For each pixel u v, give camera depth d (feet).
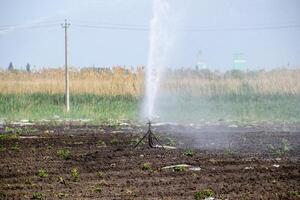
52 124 262.67
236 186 115.65
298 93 342.85
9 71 362.53
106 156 153.07
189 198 104.99
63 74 363.56
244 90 346.13
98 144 178.60
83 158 150.30
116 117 298.56
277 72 355.97
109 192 110.22
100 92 346.95
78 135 207.21
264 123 272.31
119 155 154.61
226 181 120.57
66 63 341.00
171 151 162.09
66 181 121.70
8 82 351.67
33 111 312.71
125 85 349.00
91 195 107.65
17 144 179.11
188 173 129.18
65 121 281.13
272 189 113.09
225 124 265.75
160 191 110.73
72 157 151.74
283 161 145.89
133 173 129.49
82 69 366.63
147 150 163.94
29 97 343.87
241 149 169.17
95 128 241.96
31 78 359.46
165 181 120.16
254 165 139.85
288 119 291.99
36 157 152.97
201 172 130.41
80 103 340.18
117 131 226.17
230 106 325.01
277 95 342.44
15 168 136.36
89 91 347.56
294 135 211.20
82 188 114.42
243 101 338.13
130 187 114.83
